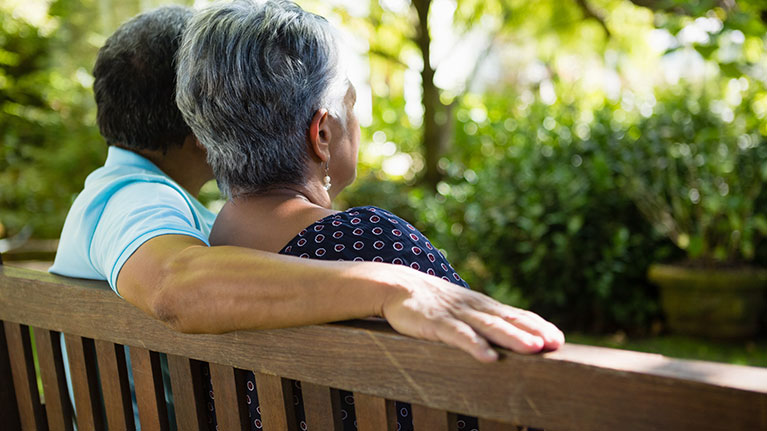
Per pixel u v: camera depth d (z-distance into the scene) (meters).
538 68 7.71
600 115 4.05
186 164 1.36
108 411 1.06
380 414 0.76
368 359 0.74
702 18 2.71
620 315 3.71
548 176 3.78
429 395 0.70
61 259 1.17
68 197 5.99
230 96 0.94
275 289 0.78
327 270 0.78
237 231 0.99
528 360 0.64
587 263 3.72
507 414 0.66
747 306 3.47
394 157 5.89
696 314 3.53
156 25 1.28
